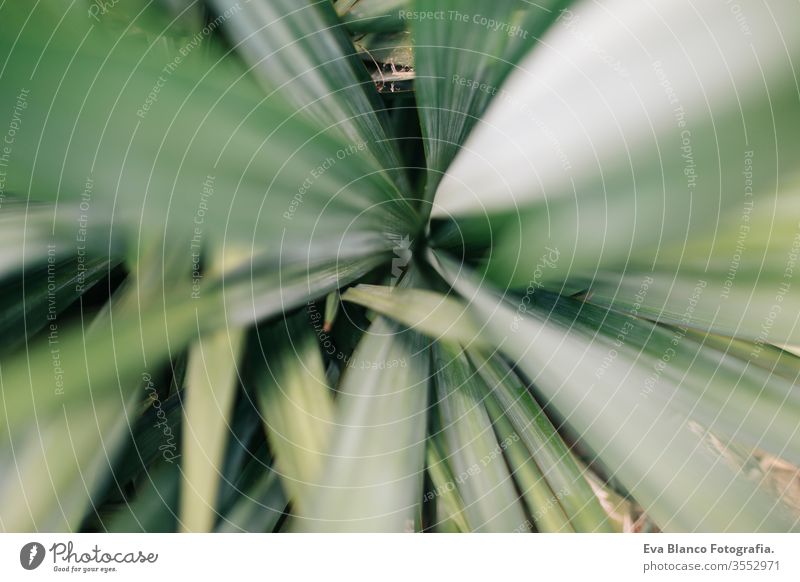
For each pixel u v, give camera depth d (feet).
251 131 1.82
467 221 1.92
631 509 1.94
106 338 1.67
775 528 1.87
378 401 1.83
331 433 1.78
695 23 1.99
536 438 1.89
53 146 1.72
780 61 1.96
